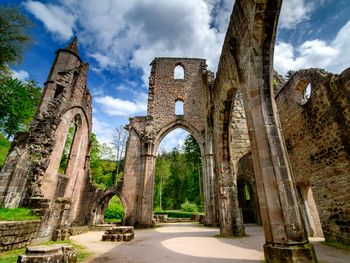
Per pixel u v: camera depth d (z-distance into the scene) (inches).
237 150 472.7
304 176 361.1
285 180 181.8
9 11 622.5
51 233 331.3
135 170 689.6
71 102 592.7
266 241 181.2
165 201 1654.8
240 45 257.0
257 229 496.7
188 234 421.4
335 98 276.5
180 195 1643.7
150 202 644.1
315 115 322.7
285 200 175.5
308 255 156.9
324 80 295.0
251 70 222.5
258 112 208.2
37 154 446.0
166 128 776.9
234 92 365.7
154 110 804.6
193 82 861.2
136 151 715.4
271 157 189.8
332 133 286.0
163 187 1675.7
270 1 211.8
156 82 857.5
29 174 408.2
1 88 819.4
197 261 196.9
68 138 1095.0
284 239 166.2
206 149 693.3
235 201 385.7
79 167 648.4
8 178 369.7
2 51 629.9
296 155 386.6
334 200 284.7
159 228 586.6
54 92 648.4
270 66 221.5
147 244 306.2
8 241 231.6
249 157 708.0
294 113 387.9
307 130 347.9
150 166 686.5
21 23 643.5
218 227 579.2
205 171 685.3
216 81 430.9
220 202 390.0
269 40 223.1
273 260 165.8
